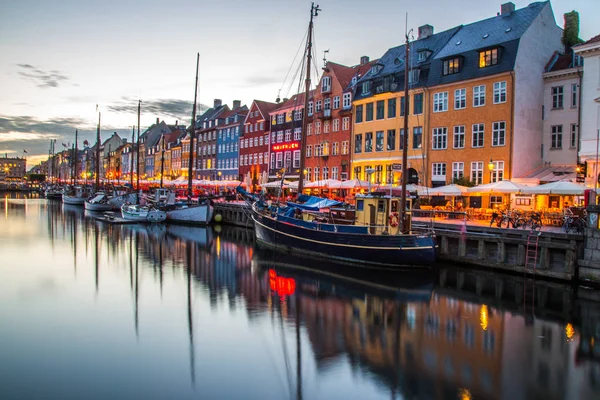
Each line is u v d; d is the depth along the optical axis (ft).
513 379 36.68
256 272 76.02
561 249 65.57
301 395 33.47
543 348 43.21
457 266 77.41
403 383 35.73
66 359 39.52
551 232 67.31
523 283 65.87
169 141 338.13
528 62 110.93
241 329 47.91
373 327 48.88
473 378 36.94
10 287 64.34
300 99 185.26
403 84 134.62
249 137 225.35
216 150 259.19
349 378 36.76
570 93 109.40
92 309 54.34
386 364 39.27
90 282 68.03
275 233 96.99
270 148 205.36
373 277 71.56
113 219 155.74
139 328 47.80
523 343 44.34
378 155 143.33
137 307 55.47
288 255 90.94
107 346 42.68
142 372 37.19
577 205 90.53
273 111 203.41
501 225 83.30
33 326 47.93
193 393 33.86
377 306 56.59
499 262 71.82
